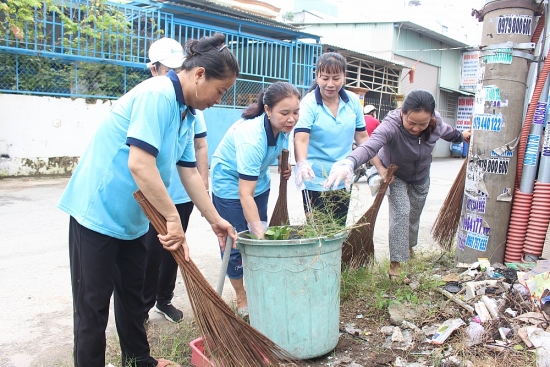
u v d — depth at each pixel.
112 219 2.12
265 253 2.53
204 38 2.10
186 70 2.09
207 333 2.24
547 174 3.71
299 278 2.55
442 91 21.25
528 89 3.88
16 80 9.30
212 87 2.09
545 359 2.45
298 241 2.48
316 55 13.95
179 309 3.50
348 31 18.42
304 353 2.65
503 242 3.88
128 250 2.35
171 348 2.88
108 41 10.10
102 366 2.26
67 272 4.26
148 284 3.10
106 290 2.19
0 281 4.01
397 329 2.99
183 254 2.18
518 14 3.64
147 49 10.76
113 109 2.11
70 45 9.62
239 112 12.38
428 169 4.00
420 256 4.52
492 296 3.16
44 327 3.21
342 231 2.66
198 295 2.22
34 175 9.67
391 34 17.53
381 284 3.66
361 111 3.90
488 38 3.78
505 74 3.70
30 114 9.48
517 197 3.82
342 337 2.99
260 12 14.22
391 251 3.76
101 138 2.10
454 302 3.26
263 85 13.04
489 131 3.79
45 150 9.76
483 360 2.57
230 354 2.25
